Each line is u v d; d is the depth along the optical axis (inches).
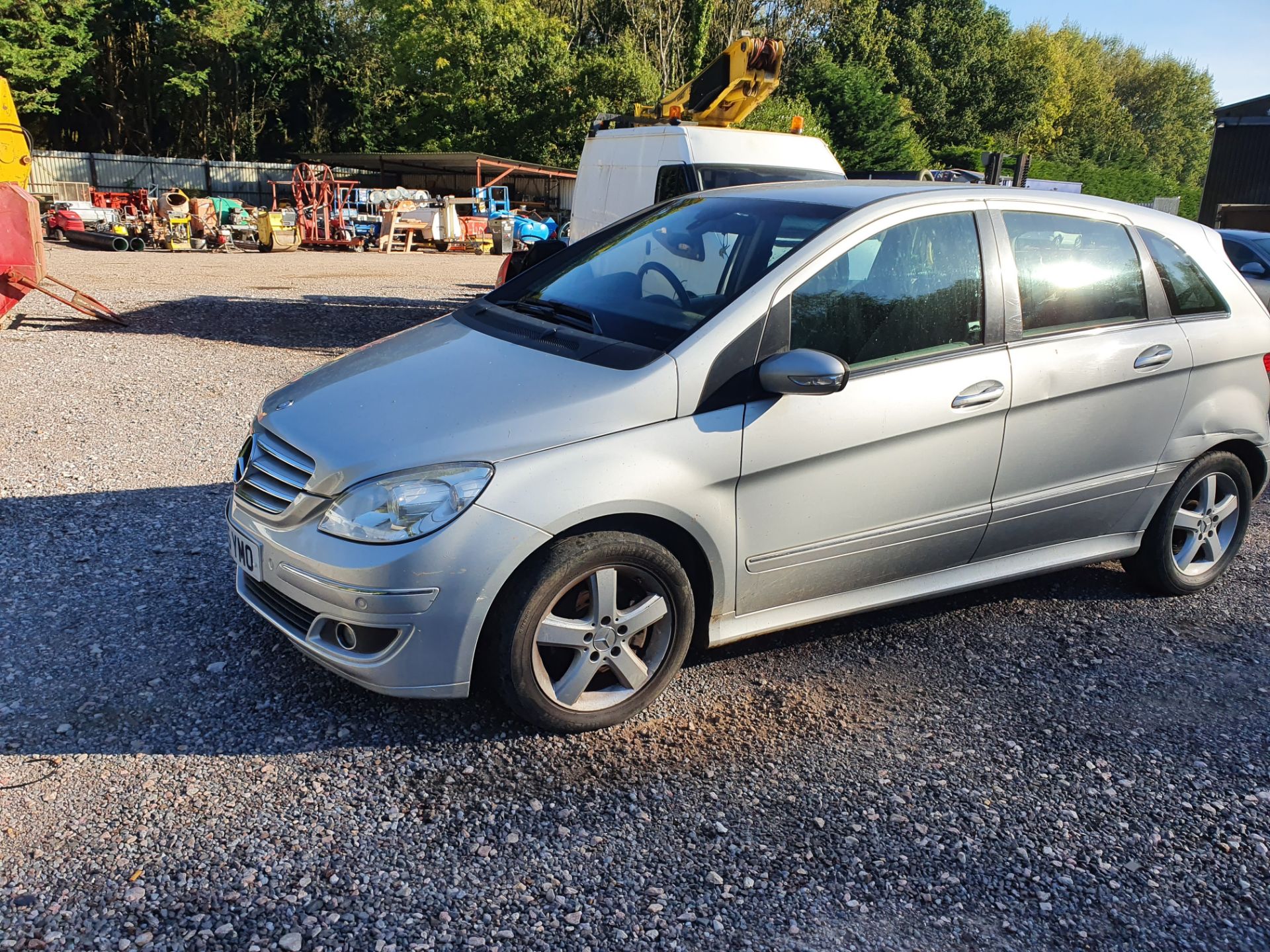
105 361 343.3
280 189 1686.8
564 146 1644.9
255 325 450.9
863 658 149.7
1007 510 149.0
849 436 129.6
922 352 136.9
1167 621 167.8
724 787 115.0
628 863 101.0
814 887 99.1
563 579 114.3
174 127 2007.9
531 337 134.0
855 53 2294.5
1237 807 116.1
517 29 1637.6
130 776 109.9
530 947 88.8
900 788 116.5
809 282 129.6
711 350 122.1
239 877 95.2
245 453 134.1
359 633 112.0
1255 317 173.0
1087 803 115.6
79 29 1621.6
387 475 110.2
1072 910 98.0
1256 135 1044.5
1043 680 145.0
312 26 2018.9
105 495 201.3
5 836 98.9
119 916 89.4
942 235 141.3
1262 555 202.5
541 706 118.5
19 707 121.8
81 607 149.9
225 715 123.2
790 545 131.1
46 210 1248.2
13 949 84.7
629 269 147.8
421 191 1289.4
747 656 148.3
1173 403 161.9
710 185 341.7
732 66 420.8
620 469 114.8
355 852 100.1
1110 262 157.0
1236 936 95.7
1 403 275.4
